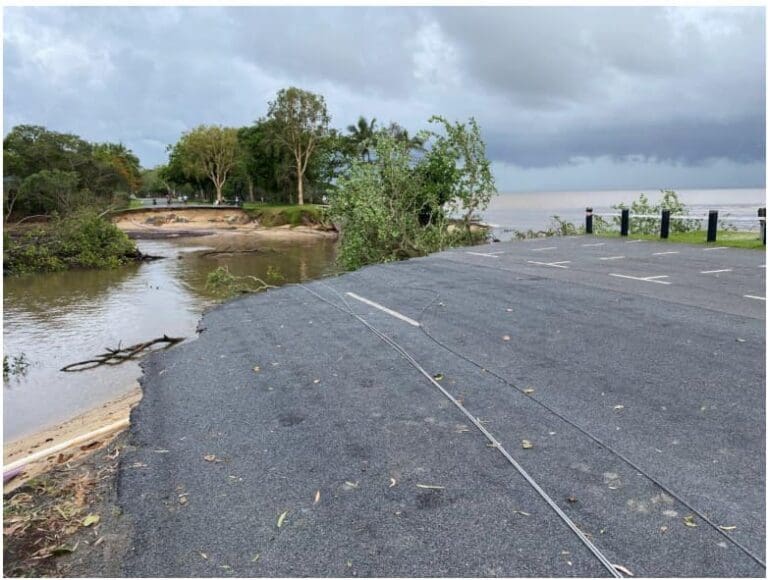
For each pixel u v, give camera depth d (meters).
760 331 6.52
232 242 43.88
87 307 17.47
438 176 20.61
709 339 6.29
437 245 19.11
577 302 8.47
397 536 3.10
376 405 4.97
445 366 5.93
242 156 72.12
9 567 3.05
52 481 4.07
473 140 20.62
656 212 20.03
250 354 6.94
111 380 9.67
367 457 4.02
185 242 43.94
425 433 4.34
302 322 8.54
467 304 8.90
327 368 6.14
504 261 13.61
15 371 10.48
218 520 3.37
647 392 4.89
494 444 4.09
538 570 2.79
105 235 30.08
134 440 4.59
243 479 3.83
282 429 4.60
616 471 3.65
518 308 8.34
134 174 101.94
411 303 9.35
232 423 4.80
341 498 3.51
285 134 63.44
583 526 3.11
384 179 19.61
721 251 13.59
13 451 6.40
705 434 4.09
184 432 4.68
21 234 30.56
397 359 6.29
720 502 3.28
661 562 2.81
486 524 3.17
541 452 3.94
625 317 7.42
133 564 3.02
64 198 42.88
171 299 18.70
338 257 19.44
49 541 3.29
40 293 20.55
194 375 6.23
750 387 4.89
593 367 5.59
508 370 5.66
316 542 3.10
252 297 11.08
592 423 4.35
